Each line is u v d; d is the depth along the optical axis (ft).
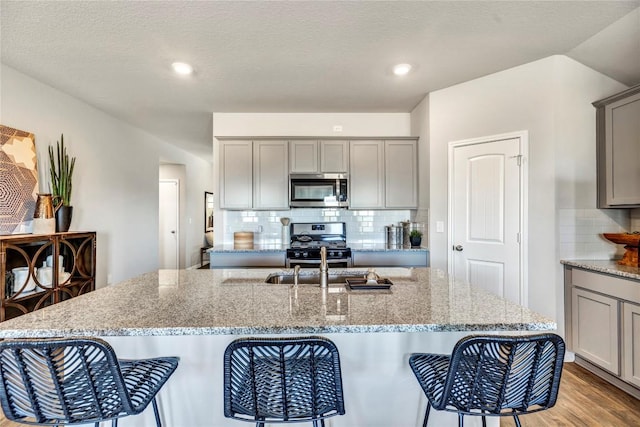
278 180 12.17
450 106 10.41
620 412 6.38
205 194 24.12
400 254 11.23
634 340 6.57
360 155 12.24
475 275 9.91
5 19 6.72
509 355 3.29
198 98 11.35
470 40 7.70
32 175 9.22
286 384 3.36
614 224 8.60
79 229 11.46
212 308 4.40
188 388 4.73
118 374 3.30
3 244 7.24
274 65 8.91
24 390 3.28
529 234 8.87
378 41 7.72
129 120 13.87
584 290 7.82
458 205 10.26
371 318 3.98
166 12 6.56
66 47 7.88
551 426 5.98
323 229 12.92
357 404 4.81
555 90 8.47
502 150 9.36
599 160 8.49
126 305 4.54
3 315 7.24
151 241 16.26
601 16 6.77
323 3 6.31
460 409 3.51
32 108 9.52
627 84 8.77
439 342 4.85
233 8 6.45
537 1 6.30
